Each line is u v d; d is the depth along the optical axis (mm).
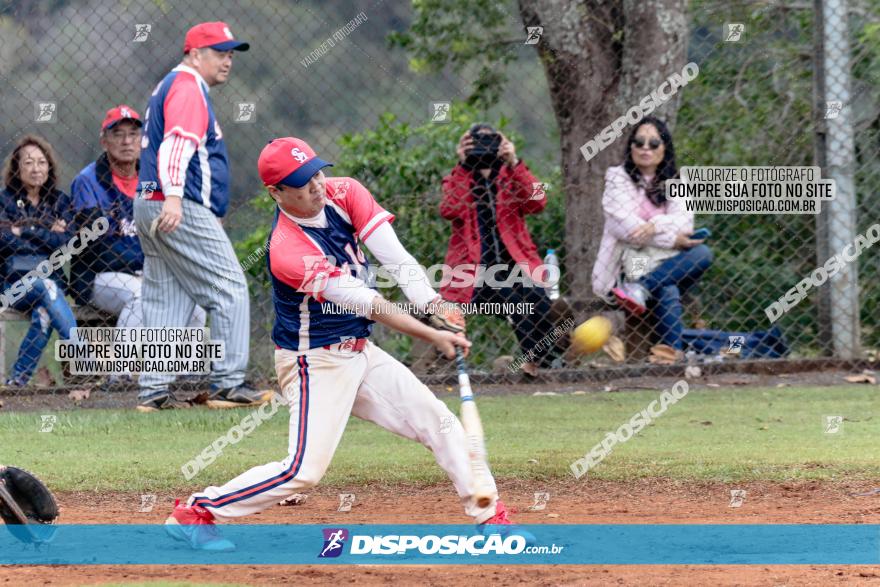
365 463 22562
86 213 29312
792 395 28984
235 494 15703
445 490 20516
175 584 13633
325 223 15375
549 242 33906
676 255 30297
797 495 19453
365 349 15680
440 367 32062
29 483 15555
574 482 20703
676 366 30953
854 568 14523
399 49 40969
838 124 31594
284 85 39125
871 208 34031
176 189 25688
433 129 36438
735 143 35062
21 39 34000
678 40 34750
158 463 22375
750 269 33000
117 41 35188
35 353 29656
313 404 15320
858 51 35156
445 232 32031
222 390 28047
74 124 35844
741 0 36750
